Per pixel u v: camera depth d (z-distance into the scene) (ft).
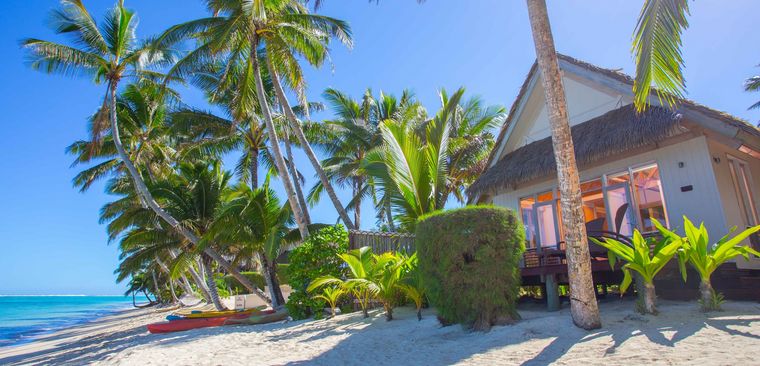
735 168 31.58
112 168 90.79
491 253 18.84
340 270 36.40
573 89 38.50
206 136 73.92
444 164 35.94
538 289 33.32
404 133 34.86
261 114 69.15
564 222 17.31
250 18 46.37
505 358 14.20
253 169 72.38
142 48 66.18
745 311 16.63
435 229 19.99
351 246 38.42
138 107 76.07
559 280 24.20
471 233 19.11
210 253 61.41
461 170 65.82
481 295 18.74
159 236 68.44
